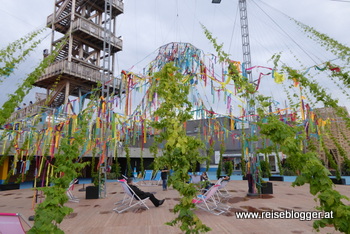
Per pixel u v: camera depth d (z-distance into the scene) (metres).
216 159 22.34
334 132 11.62
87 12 19.98
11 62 3.22
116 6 20.20
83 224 4.88
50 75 15.13
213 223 4.86
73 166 3.12
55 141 7.90
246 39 13.15
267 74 5.34
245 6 13.53
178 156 2.29
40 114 7.79
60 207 2.73
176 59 7.52
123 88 8.42
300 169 2.40
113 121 8.45
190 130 16.88
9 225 2.65
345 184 11.93
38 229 2.41
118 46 19.88
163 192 10.04
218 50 3.51
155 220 5.17
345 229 2.12
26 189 12.08
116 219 5.29
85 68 16.19
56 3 19.44
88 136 7.66
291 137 2.47
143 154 18.77
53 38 18.30
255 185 8.64
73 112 7.82
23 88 3.24
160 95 2.65
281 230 4.32
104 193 8.66
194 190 2.37
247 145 8.83
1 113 2.98
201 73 7.34
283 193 9.27
